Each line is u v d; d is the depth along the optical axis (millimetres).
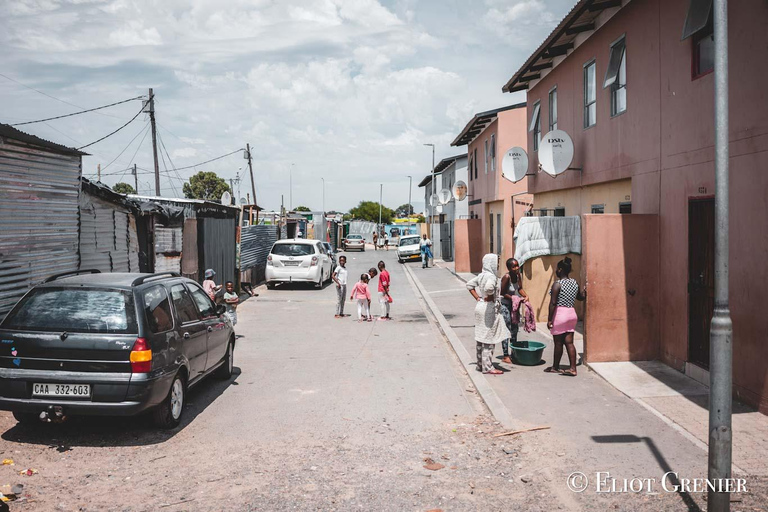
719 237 4410
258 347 12203
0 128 8203
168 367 6699
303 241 23734
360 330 14367
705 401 7629
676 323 9141
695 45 8555
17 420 6969
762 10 6719
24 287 8914
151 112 28266
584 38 13180
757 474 5309
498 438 6531
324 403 8031
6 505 4867
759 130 6785
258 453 6141
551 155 13008
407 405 7934
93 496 5078
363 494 5148
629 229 9664
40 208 9266
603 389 8336
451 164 41750
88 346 6195
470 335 13164
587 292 9648
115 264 11969
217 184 65812
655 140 9766
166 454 6102
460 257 28438
